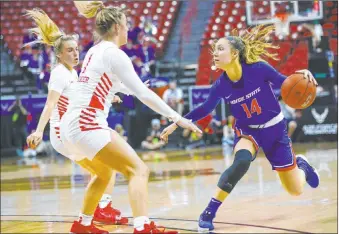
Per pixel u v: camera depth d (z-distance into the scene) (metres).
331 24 17.88
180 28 20.20
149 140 16.50
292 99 4.68
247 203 5.89
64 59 5.18
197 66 18.16
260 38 5.02
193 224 4.93
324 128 15.89
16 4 21.16
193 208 5.82
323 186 6.74
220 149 15.47
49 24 5.36
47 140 17.03
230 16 20.03
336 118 15.84
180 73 18.52
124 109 16.56
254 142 4.95
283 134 5.02
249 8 19.09
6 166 13.93
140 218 4.03
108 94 4.34
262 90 4.89
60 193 7.84
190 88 16.61
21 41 19.69
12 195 7.93
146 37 17.61
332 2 18.08
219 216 5.23
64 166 13.03
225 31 19.61
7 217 5.95
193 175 9.09
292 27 18.34
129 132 16.67
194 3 20.69
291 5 18.36
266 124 4.93
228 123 16.66
